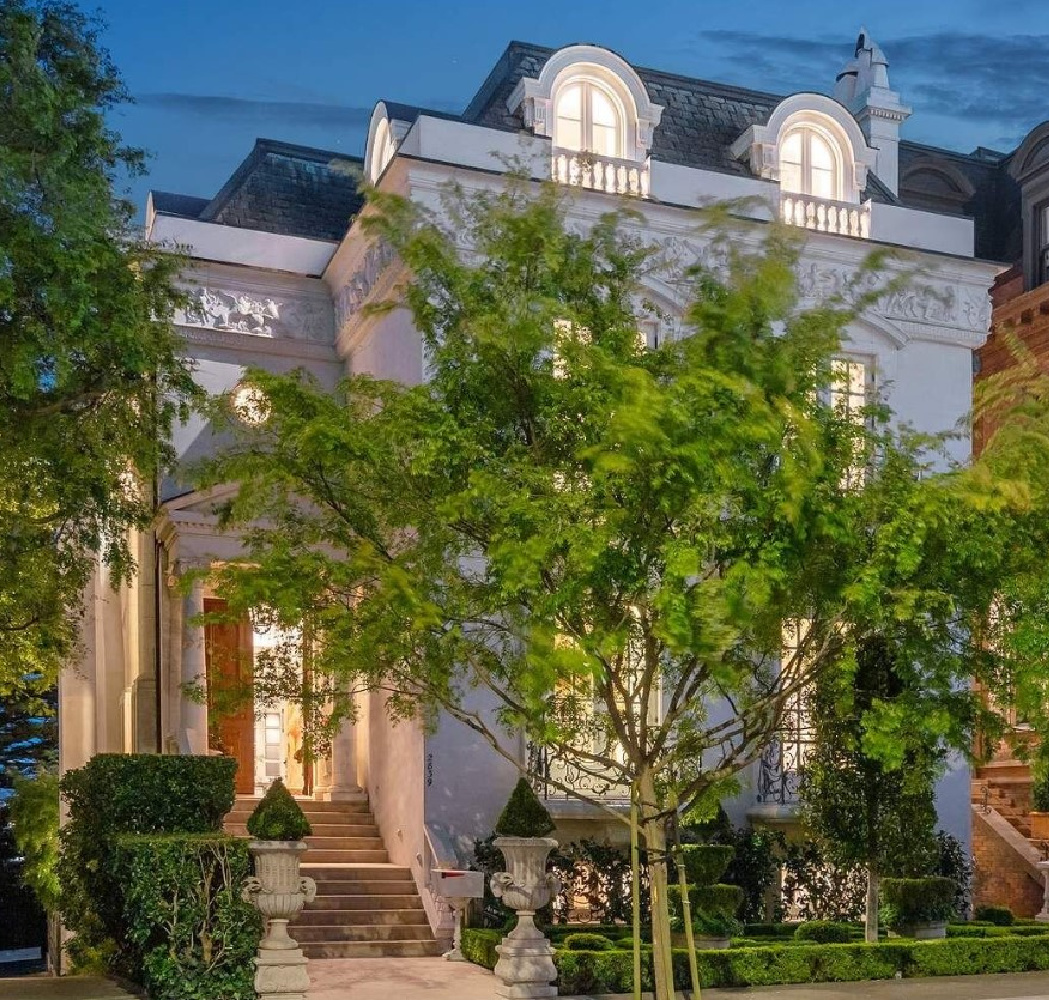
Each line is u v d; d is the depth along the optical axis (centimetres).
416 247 1312
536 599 1223
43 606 2097
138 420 1961
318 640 1414
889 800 1861
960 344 2520
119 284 1817
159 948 1523
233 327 2467
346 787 2336
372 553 1218
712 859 1916
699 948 1823
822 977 1788
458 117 2248
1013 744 1437
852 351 2427
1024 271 3059
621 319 1312
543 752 2088
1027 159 3095
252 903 1524
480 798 2059
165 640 2345
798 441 1181
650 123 2339
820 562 1248
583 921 2078
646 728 1271
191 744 2170
